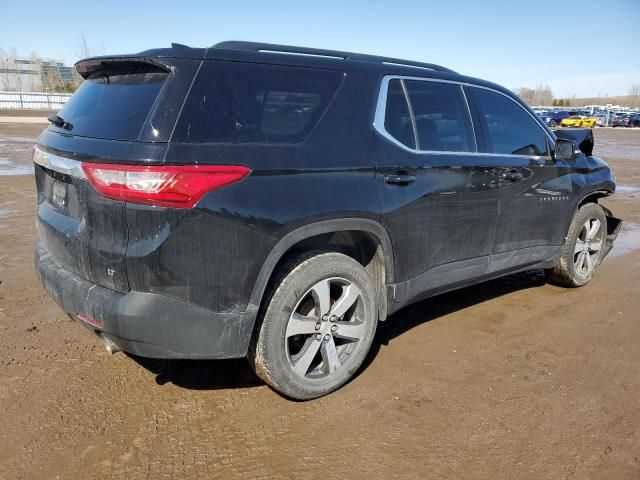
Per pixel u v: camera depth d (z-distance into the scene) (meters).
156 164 2.40
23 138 22.22
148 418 2.92
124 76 2.84
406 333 4.07
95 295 2.60
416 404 3.10
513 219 4.12
